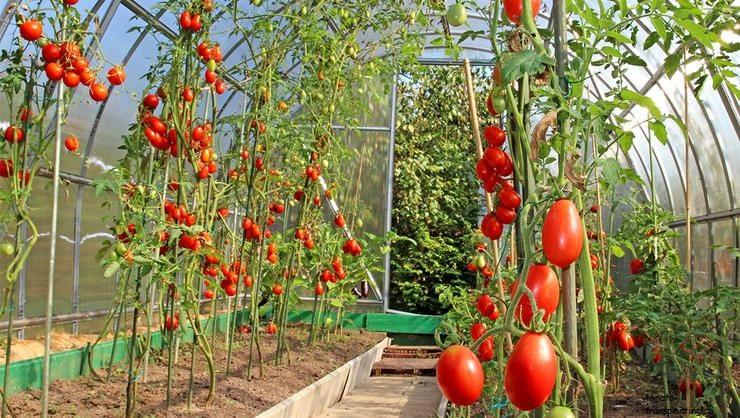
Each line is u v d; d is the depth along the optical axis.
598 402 1.39
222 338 6.80
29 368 4.23
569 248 1.36
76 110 5.09
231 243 5.84
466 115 11.36
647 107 1.83
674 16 1.91
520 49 1.70
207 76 3.94
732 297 3.77
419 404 5.66
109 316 4.59
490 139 1.86
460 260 9.95
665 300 4.25
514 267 3.68
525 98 1.83
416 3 5.96
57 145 3.06
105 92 3.24
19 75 3.12
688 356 4.58
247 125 5.07
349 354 6.83
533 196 1.56
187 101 3.86
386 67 6.48
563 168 1.59
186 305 3.89
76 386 4.41
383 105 9.06
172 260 3.95
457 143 11.47
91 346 4.73
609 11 1.93
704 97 5.77
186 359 5.62
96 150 5.49
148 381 4.75
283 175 5.81
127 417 3.63
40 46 3.05
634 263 5.46
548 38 1.99
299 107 7.89
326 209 8.97
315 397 5.10
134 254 3.67
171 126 3.96
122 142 5.79
